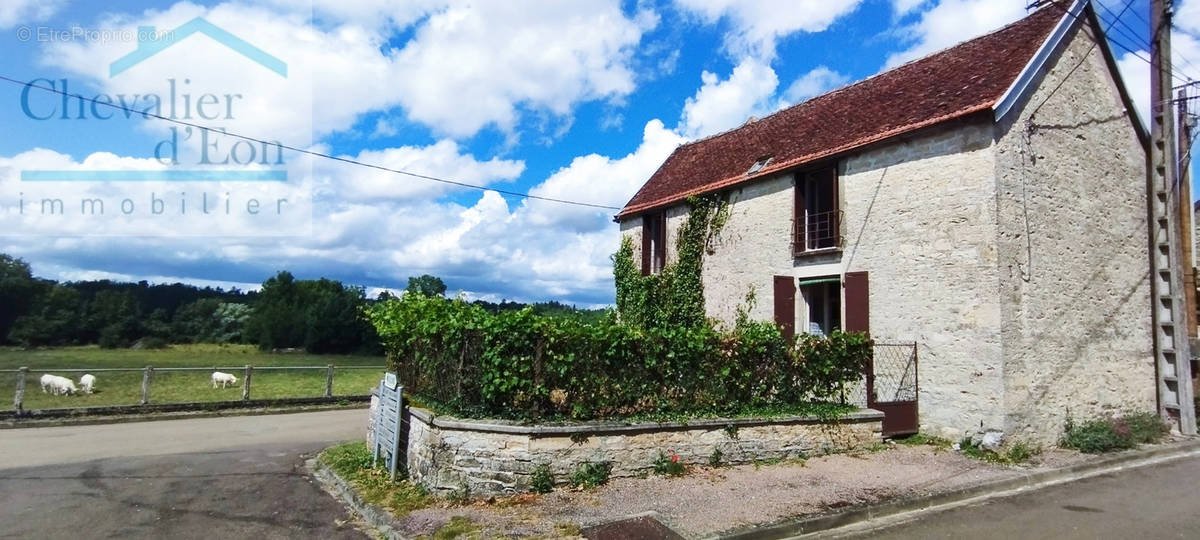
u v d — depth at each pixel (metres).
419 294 11.18
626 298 18.88
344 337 53.19
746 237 14.66
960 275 9.93
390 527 6.31
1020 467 8.54
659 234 18.38
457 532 5.99
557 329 7.81
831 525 6.39
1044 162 10.35
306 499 7.84
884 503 6.83
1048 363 9.93
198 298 65.00
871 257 11.46
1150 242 12.12
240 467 9.88
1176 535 6.05
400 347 10.27
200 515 7.07
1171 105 11.73
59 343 52.06
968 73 11.30
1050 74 10.59
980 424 9.48
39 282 53.03
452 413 7.87
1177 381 11.48
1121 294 11.32
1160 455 9.98
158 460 10.43
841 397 9.77
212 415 16.61
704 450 8.30
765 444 8.71
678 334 8.55
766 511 6.52
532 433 7.28
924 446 9.74
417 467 7.89
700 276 16.11
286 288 58.53
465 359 7.91
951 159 10.21
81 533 6.36
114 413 15.48
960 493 7.42
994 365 9.38
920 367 10.45
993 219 9.54
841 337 9.84
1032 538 5.98
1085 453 9.54
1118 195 11.59
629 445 7.82
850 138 12.22
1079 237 10.73
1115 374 11.00
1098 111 11.43
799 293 13.06
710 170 17.36
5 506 7.39
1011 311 9.54
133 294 58.16
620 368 8.14
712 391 8.69
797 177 13.38
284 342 54.66
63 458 10.57
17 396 14.46
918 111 11.22
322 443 12.39
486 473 7.20
